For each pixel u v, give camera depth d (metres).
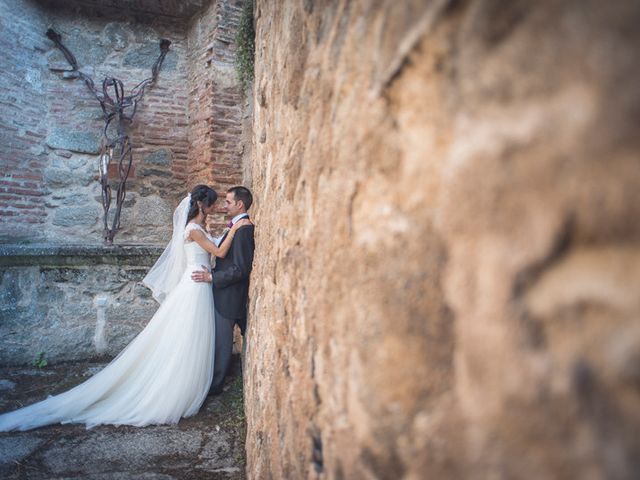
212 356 3.54
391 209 0.74
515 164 0.48
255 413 2.33
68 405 3.15
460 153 0.56
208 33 5.03
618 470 0.38
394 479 0.71
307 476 1.18
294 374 1.38
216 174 4.86
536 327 0.45
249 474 2.33
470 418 0.54
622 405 0.38
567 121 0.42
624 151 0.37
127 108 5.23
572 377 0.42
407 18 0.68
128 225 5.20
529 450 0.46
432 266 0.62
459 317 0.56
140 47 5.35
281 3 1.91
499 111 0.50
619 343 0.38
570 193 0.42
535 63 0.45
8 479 2.37
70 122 5.07
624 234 0.38
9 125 4.66
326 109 1.12
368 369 0.79
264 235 2.44
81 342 4.34
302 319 1.30
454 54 0.57
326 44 1.15
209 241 3.66
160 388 3.21
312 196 1.23
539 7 0.44
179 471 2.53
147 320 4.58
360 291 0.84
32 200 4.84
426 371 0.63
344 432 0.90
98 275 4.40
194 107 5.26
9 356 4.06
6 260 4.01
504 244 0.49
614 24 0.37
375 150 0.80
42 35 4.96
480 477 0.52
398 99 0.72
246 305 3.74
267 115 2.45
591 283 0.41
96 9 5.16
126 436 2.95
